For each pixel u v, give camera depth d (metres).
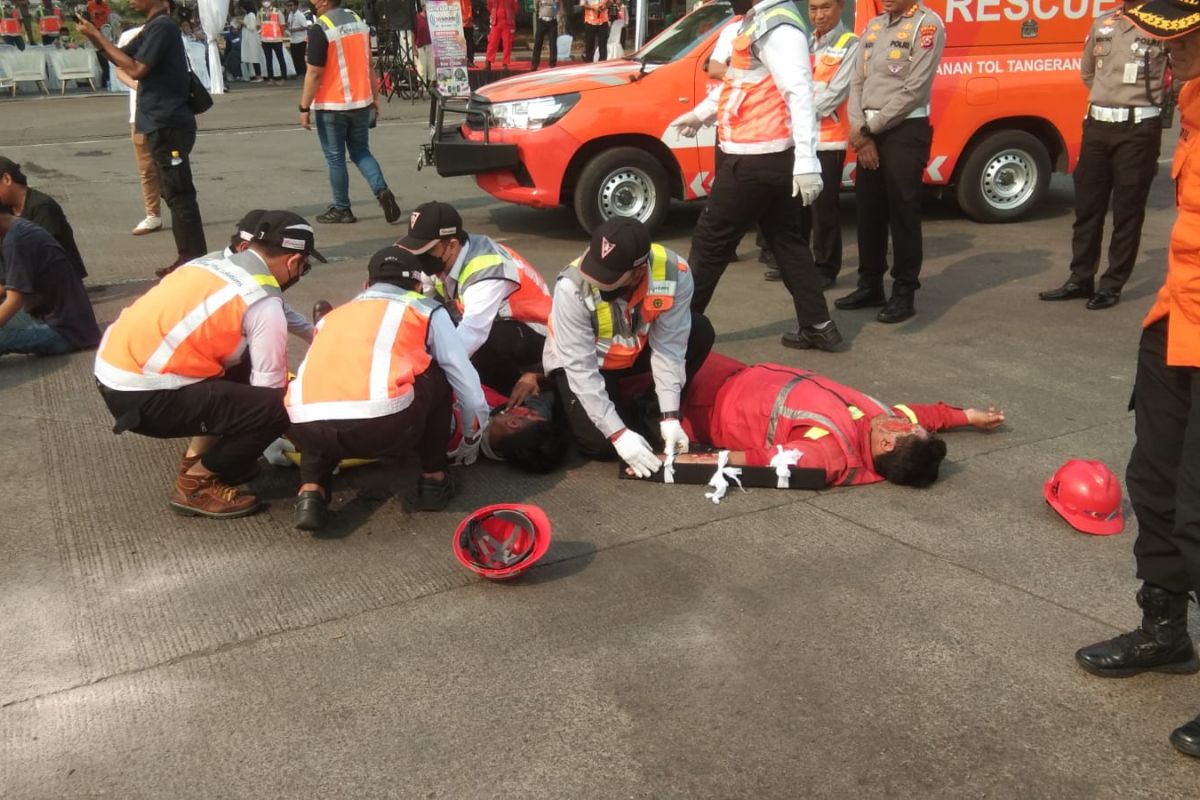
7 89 20.42
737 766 2.56
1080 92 8.54
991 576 3.41
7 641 3.12
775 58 4.83
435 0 15.39
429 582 3.43
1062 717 2.73
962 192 8.66
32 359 5.60
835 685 2.87
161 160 6.80
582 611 3.25
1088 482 3.68
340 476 4.22
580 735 2.68
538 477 4.21
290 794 2.50
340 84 8.36
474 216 9.26
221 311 3.66
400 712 2.78
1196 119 2.45
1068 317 6.23
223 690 2.89
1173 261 2.53
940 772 2.54
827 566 3.49
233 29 22.59
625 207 7.97
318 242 8.18
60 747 2.67
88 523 3.84
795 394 4.13
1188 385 2.64
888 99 5.73
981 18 8.17
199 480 3.83
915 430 3.95
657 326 4.00
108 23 20.23
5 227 5.36
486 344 4.61
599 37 18.03
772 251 5.57
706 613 3.22
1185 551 2.56
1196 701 2.80
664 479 4.09
